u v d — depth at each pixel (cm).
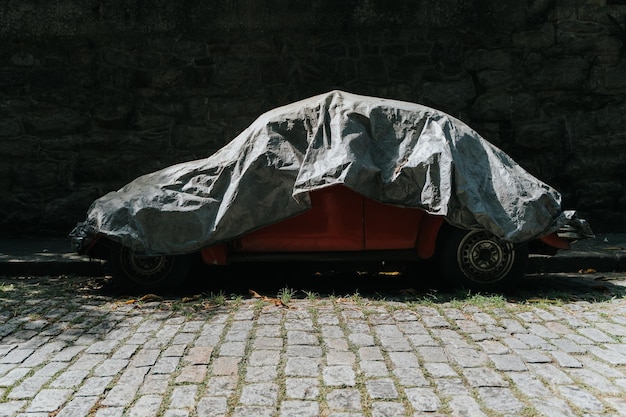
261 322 485
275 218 570
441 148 564
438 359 397
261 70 979
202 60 977
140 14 964
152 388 351
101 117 969
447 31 980
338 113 582
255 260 589
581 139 990
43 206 970
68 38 965
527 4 970
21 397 338
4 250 820
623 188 997
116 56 969
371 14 973
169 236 573
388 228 588
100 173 973
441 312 515
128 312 525
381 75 984
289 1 967
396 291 609
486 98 986
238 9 967
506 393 343
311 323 480
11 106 965
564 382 360
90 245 595
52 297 587
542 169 995
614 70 982
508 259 590
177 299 578
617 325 480
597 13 973
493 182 578
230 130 984
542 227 567
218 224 567
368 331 459
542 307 536
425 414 317
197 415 315
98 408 324
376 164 568
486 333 455
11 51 963
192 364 388
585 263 746
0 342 441
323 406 326
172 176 604
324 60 981
